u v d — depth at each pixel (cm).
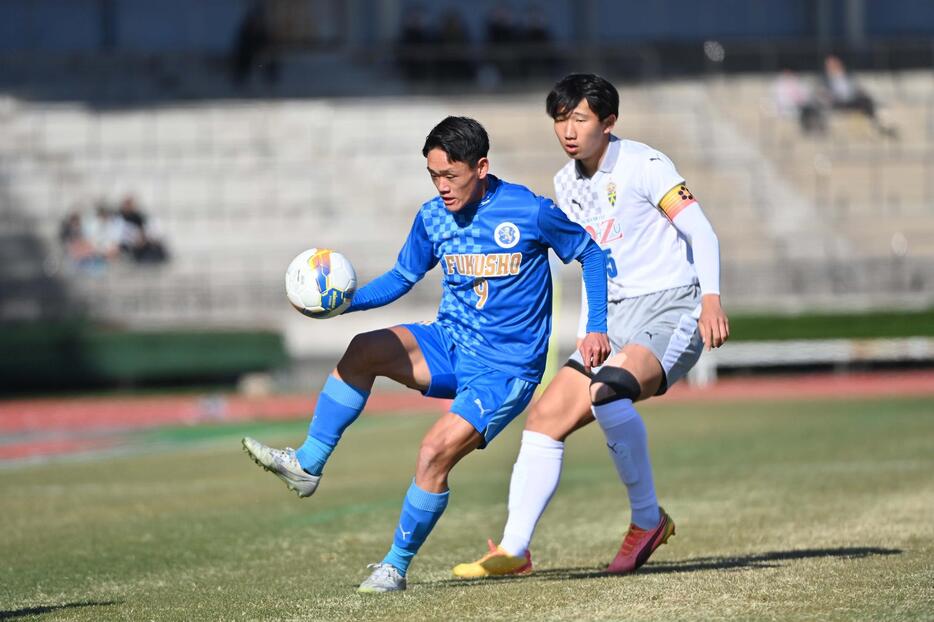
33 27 12988
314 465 1988
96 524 3116
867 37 13450
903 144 11894
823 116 12100
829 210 11181
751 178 11462
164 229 10800
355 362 1986
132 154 11519
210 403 7244
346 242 10712
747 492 3469
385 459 4694
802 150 11794
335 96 12294
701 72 12769
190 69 12575
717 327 1966
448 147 1889
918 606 1692
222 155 11512
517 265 1981
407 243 2067
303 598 1914
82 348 8900
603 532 2820
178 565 2442
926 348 9169
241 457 4925
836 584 1894
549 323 2048
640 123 12038
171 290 9919
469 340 2016
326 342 9569
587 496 3506
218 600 1938
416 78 12525
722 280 10019
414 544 1978
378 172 11425
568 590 1884
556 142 11800
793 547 2448
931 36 13450
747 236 10856
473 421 1956
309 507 3381
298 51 12812
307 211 11012
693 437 5275
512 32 12638
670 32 13375
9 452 5547
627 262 2156
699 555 2409
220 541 2783
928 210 11225
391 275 2077
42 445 5853
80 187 11112
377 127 11869
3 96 12212
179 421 7050
